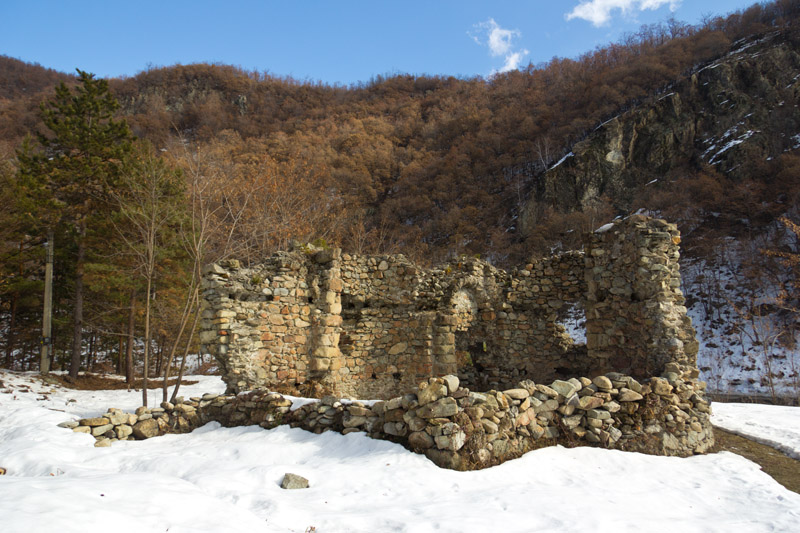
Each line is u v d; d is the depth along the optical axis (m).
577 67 70.81
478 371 12.93
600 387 7.43
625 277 10.07
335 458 6.18
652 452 7.08
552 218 40.59
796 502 5.24
